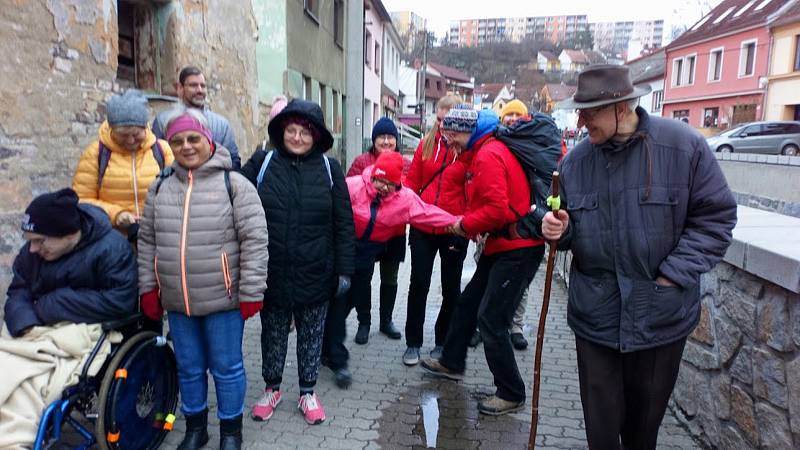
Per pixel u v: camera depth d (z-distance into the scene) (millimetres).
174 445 3078
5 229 3543
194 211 2715
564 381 3969
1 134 3502
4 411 2344
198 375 2951
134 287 2805
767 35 30656
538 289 6387
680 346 2332
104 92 4375
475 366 4242
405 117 39469
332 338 3908
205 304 2762
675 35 45469
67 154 4016
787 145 21453
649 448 2484
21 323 2615
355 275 4246
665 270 2217
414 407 3578
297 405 3561
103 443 2588
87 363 2576
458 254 4203
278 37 9500
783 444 2432
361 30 9312
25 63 3652
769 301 2549
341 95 17359
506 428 3334
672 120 2291
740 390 2779
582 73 2238
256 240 2799
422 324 4266
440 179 4277
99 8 4273
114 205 3459
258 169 3223
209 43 6184
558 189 2379
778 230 2969
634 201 2252
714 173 2195
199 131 2682
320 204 3186
